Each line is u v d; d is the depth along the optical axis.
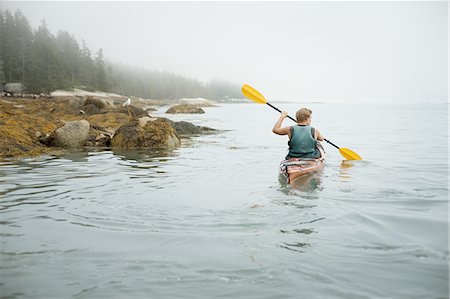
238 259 2.68
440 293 2.19
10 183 5.33
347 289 2.24
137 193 4.71
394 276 2.42
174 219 3.62
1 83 71.75
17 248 2.89
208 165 7.04
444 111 44.06
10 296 2.15
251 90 8.27
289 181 5.45
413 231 3.28
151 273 2.46
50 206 4.12
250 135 14.03
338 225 3.43
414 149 9.70
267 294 2.19
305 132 6.54
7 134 9.23
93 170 6.46
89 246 2.94
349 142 11.39
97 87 97.06
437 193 4.73
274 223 3.48
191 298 2.15
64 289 2.25
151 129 10.25
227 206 4.07
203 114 35.56
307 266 2.56
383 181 5.52
